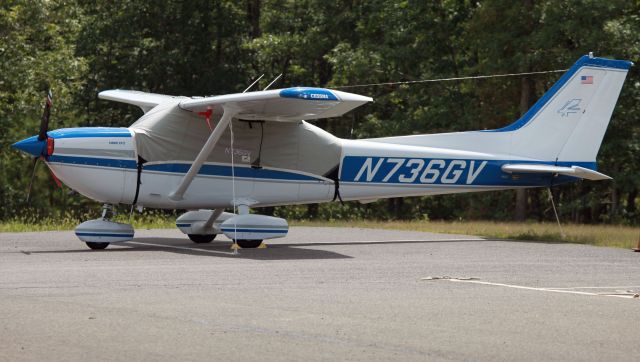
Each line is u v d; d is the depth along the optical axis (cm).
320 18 10562
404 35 9419
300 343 1638
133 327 1773
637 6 8681
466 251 3972
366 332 1767
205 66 10406
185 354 1523
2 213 9731
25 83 8956
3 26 8981
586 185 9056
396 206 10900
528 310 2086
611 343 1686
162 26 10319
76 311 1969
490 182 4662
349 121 10800
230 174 4106
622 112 8181
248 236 3906
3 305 2050
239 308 2058
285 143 4203
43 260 3294
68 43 10444
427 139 4575
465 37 9256
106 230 3850
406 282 2669
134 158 3950
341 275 2848
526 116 4706
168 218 7175
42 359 1458
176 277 2708
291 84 11050
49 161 3834
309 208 10862
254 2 11038
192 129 4034
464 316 1988
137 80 10175
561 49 8119
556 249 4147
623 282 2772
